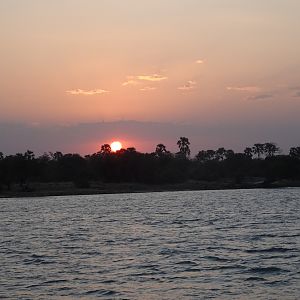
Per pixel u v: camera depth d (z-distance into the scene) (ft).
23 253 120.47
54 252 121.70
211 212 279.08
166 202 412.77
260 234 153.79
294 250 115.96
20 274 91.97
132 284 82.17
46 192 586.04
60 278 87.51
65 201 465.88
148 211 301.22
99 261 105.70
